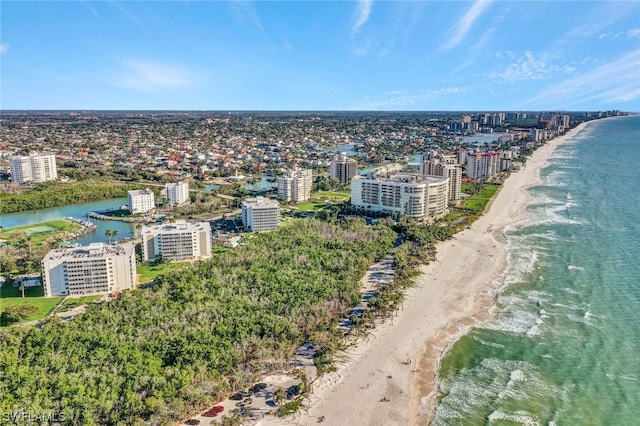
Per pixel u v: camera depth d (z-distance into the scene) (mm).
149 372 168125
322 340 197875
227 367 176625
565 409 164750
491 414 163250
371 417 161875
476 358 195375
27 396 153375
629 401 167875
